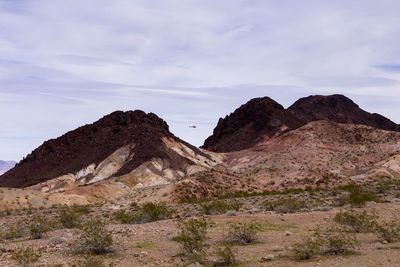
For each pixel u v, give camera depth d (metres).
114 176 139.38
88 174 146.25
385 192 40.81
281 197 44.78
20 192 79.31
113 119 187.00
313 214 25.53
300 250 13.80
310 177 86.56
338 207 30.84
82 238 17.34
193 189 65.00
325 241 15.12
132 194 83.88
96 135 176.12
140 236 19.34
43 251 16.28
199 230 17.84
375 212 25.19
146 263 13.74
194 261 13.16
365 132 158.62
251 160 155.88
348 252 14.14
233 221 23.72
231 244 16.98
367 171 103.88
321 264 12.26
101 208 51.53
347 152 137.62
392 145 138.75
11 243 19.78
